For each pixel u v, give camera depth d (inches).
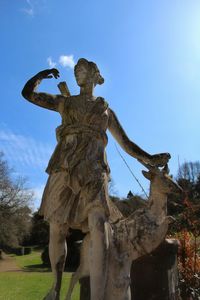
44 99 161.6
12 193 1873.8
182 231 260.4
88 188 148.4
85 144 153.9
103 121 159.6
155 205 158.9
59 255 155.6
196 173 1277.1
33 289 557.3
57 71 164.6
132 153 171.9
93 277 143.3
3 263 1476.4
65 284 506.9
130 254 152.6
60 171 153.6
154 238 155.3
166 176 159.9
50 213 153.8
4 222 1859.0
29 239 2319.1
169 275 182.5
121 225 155.9
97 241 144.9
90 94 166.1
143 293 176.6
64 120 161.3
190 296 228.1
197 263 249.0
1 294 508.4
